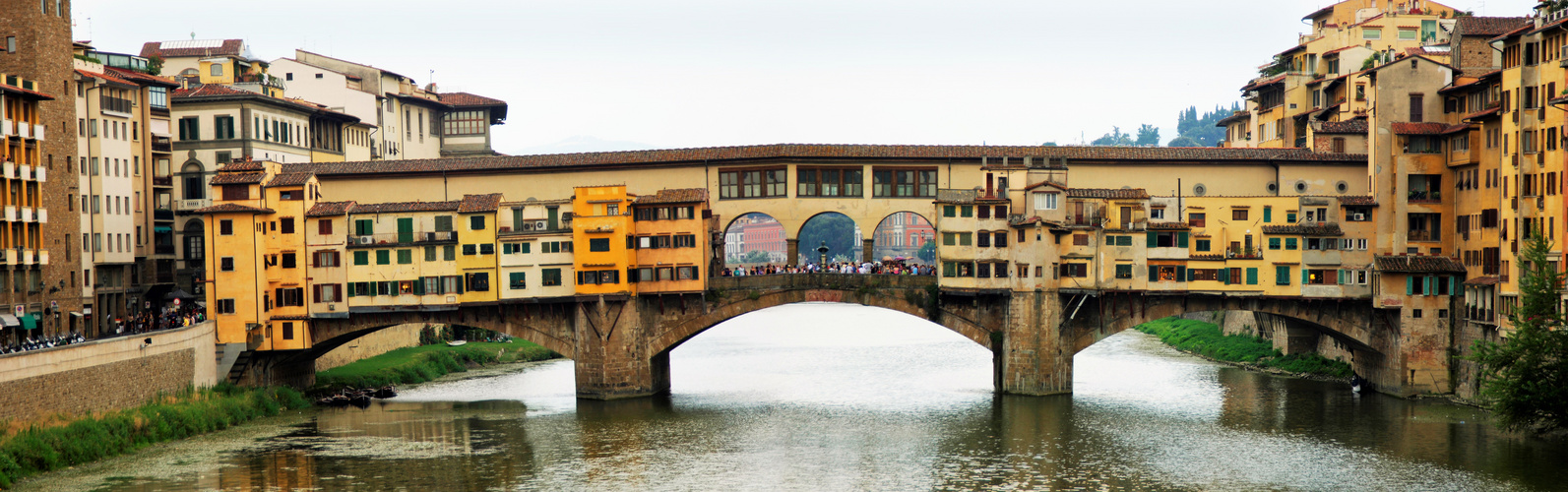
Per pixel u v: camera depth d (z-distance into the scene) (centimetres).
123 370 8269
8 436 7062
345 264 9969
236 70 12988
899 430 8706
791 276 9975
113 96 10325
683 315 10056
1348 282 9781
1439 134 9725
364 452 8081
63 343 8312
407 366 11606
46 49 9125
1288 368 11506
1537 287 7744
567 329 10075
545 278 9894
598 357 9988
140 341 8475
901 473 7469
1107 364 12288
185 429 8481
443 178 10450
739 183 10306
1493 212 9156
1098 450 8019
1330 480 7200
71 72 9444
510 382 11481
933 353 13650
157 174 11312
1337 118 11538
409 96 14912
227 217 9838
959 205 9794
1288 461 7644
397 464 7719
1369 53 12625
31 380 7319
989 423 8900
